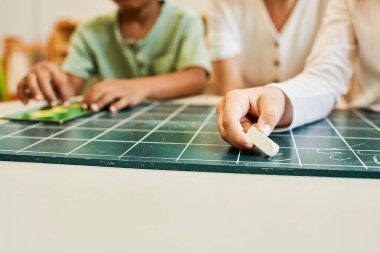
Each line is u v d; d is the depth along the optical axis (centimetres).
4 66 204
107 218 31
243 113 48
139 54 115
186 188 36
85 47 120
